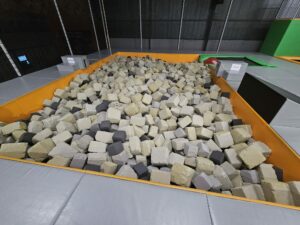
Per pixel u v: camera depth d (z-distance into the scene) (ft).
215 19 17.42
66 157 4.73
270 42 16.55
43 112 6.87
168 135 5.79
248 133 5.42
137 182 2.97
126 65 13.15
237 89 8.86
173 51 17.70
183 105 7.62
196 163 4.66
